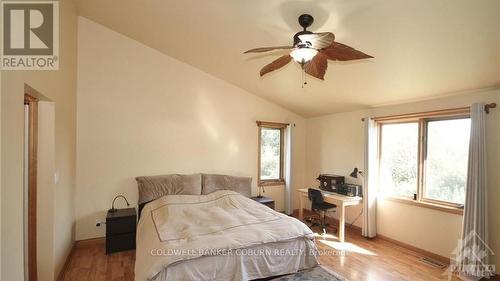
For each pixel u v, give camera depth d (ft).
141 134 12.61
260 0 7.31
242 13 8.18
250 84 14.52
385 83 10.36
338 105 14.03
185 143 13.71
